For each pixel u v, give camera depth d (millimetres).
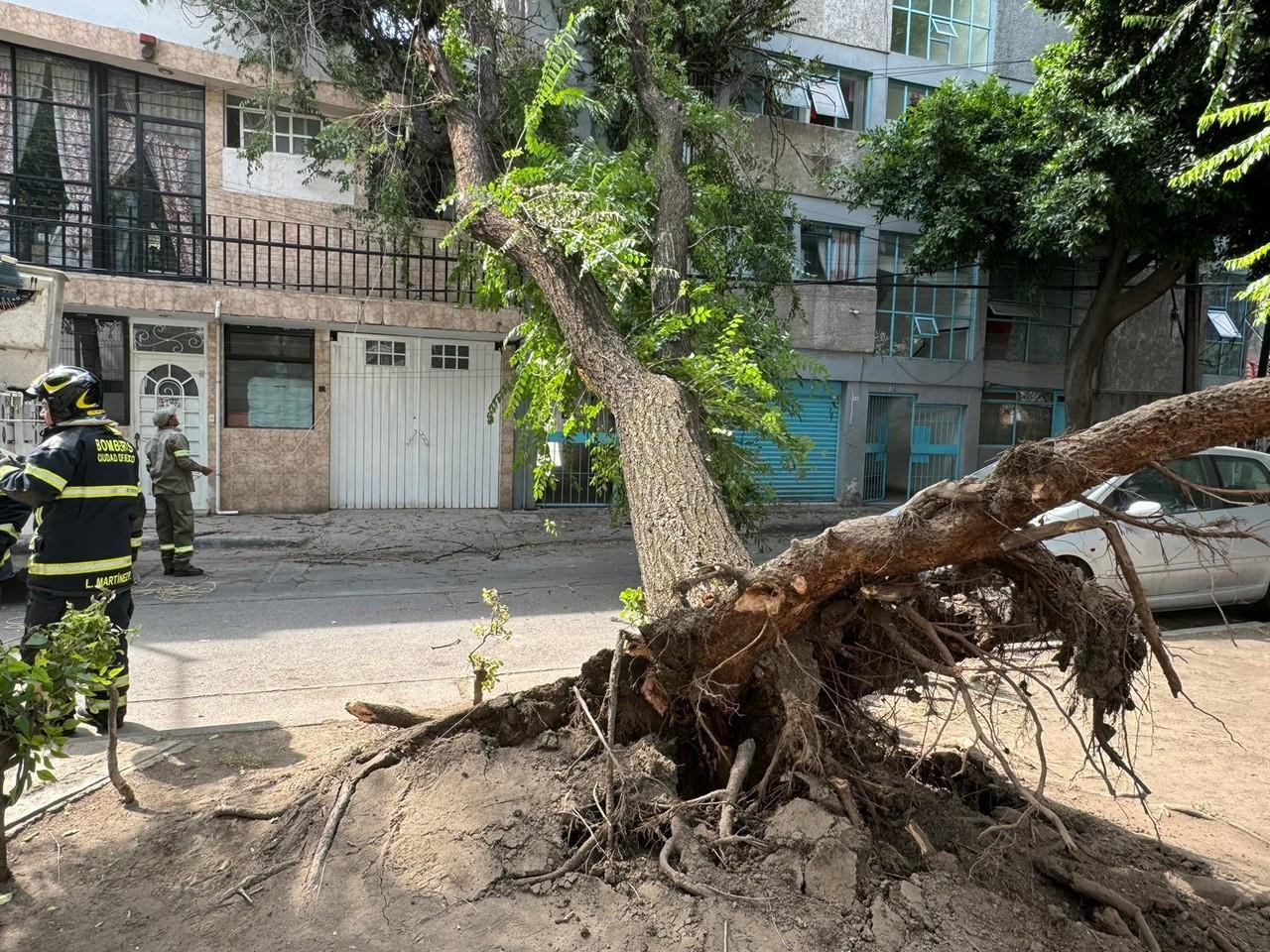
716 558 3500
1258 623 7410
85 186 11305
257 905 2627
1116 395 18234
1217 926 2748
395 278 12289
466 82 8969
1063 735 4637
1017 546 2691
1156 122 10422
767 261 10227
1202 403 2363
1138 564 6797
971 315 16938
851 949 2340
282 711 4816
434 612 7434
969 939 2422
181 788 3508
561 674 5637
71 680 2896
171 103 11664
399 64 10555
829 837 2609
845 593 2996
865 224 15883
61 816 3266
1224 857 3301
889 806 3072
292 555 10086
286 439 12539
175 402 11969
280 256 12289
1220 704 5160
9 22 10336
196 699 5000
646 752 3025
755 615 2881
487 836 2758
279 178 12211
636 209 7102
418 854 2752
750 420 5875
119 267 11578
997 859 2766
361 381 13078
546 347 6355
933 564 2719
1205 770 4199
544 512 13688
